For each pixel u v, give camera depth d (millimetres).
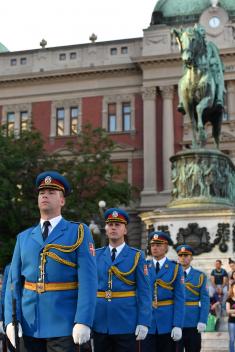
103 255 8648
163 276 10016
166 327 9852
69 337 5824
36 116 58594
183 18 56594
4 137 42562
